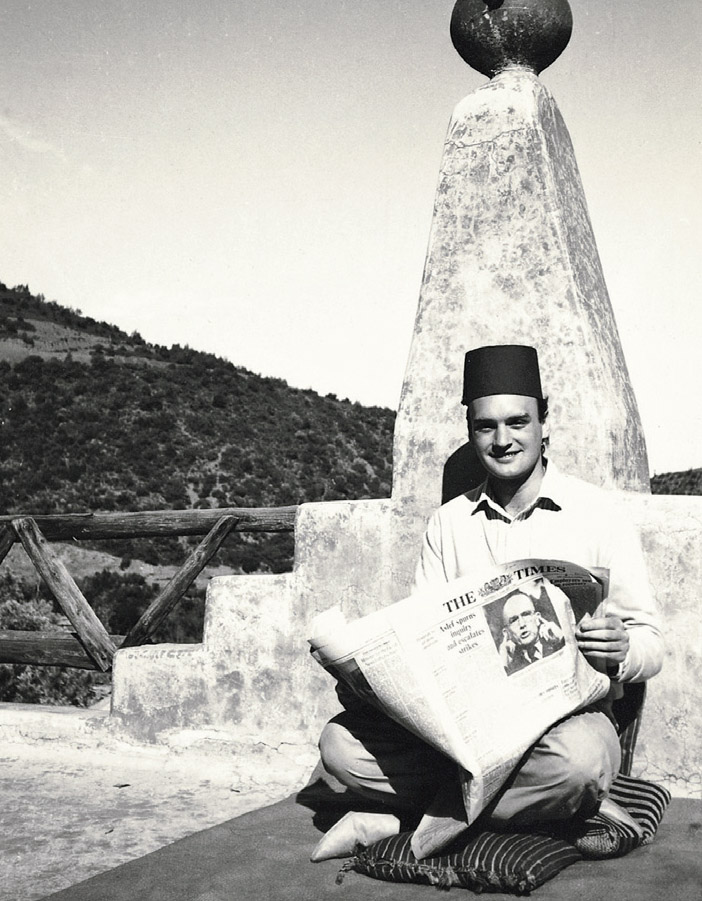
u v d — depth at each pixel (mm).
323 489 43688
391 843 2650
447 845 2547
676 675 3242
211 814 3418
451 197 3781
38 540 4648
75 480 36875
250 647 3961
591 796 2561
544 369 3551
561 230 3613
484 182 3730
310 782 3510
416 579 3113
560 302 3568
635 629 2754
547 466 3016
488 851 2490
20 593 11016
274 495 41375
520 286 3633
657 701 3264
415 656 2514
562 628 2541
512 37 3814
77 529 4598
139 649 4195
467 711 2494
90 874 2791
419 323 3787
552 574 2557
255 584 3965
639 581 2812
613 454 3455
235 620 3992
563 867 2527
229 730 3986
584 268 3779
